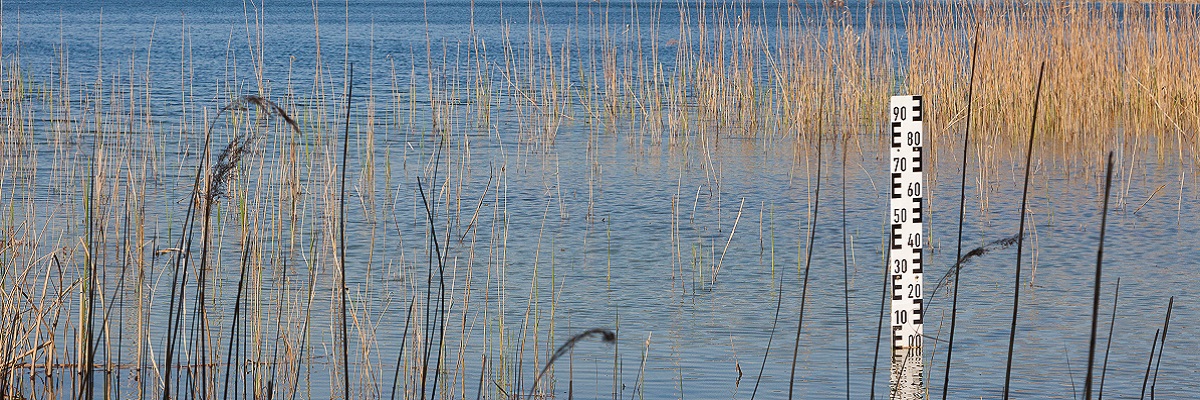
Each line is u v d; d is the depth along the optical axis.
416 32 55.59
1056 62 19.16
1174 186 14.60
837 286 9.73
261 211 12.62
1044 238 11.62
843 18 19.98
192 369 7.27
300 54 40.75
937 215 12.84
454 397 6.90
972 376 7.35
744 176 15.62
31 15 65.38
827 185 14.91
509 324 8.48
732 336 8.26
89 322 5.45
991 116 18.91
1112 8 19.70
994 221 12.51
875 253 10.98
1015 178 15.40
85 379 5.76
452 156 17.39
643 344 8.05
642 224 12.40
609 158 17.34
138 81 29.39
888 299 9.29
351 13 79.69
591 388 7.12
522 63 35.78
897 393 7.03
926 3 19.72
